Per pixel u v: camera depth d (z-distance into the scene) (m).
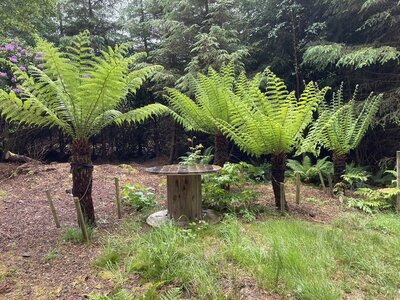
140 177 6.43
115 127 10.94
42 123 3.27
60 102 3.23
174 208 3.51
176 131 9.45
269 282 2.21
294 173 6.31
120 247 2.76
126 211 4.06
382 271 2.43
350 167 6.25
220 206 4.02
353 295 2.16
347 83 7.29
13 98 2.88
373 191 4.80
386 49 5.88
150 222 3.46
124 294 2.04
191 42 8.45
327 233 3.08
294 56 7.81
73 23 9.83
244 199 3.94
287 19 7.97
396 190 4.44
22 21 7.52
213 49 7.23
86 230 2.97
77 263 2.57
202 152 8.62
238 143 4.21
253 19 8.52
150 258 2.45
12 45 7.06
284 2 7.57
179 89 8.06
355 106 6.37
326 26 7.30
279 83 3.92
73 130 3.35
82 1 9.84
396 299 2.12
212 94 4.75
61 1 9.15
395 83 6.54
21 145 9.60
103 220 3.59
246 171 6.19
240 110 3.87
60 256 2.69
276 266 2.38
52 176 6.20
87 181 3.34
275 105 3.98
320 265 2.45
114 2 10.41
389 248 2.86
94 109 3.17
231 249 2.61
